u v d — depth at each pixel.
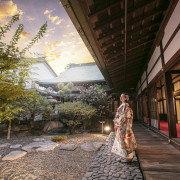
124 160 2.70
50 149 4.05
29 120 7.23
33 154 3.71
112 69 6.29
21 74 1.79
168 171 1.96
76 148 4.29
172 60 3.06
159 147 3.28
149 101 6.35
